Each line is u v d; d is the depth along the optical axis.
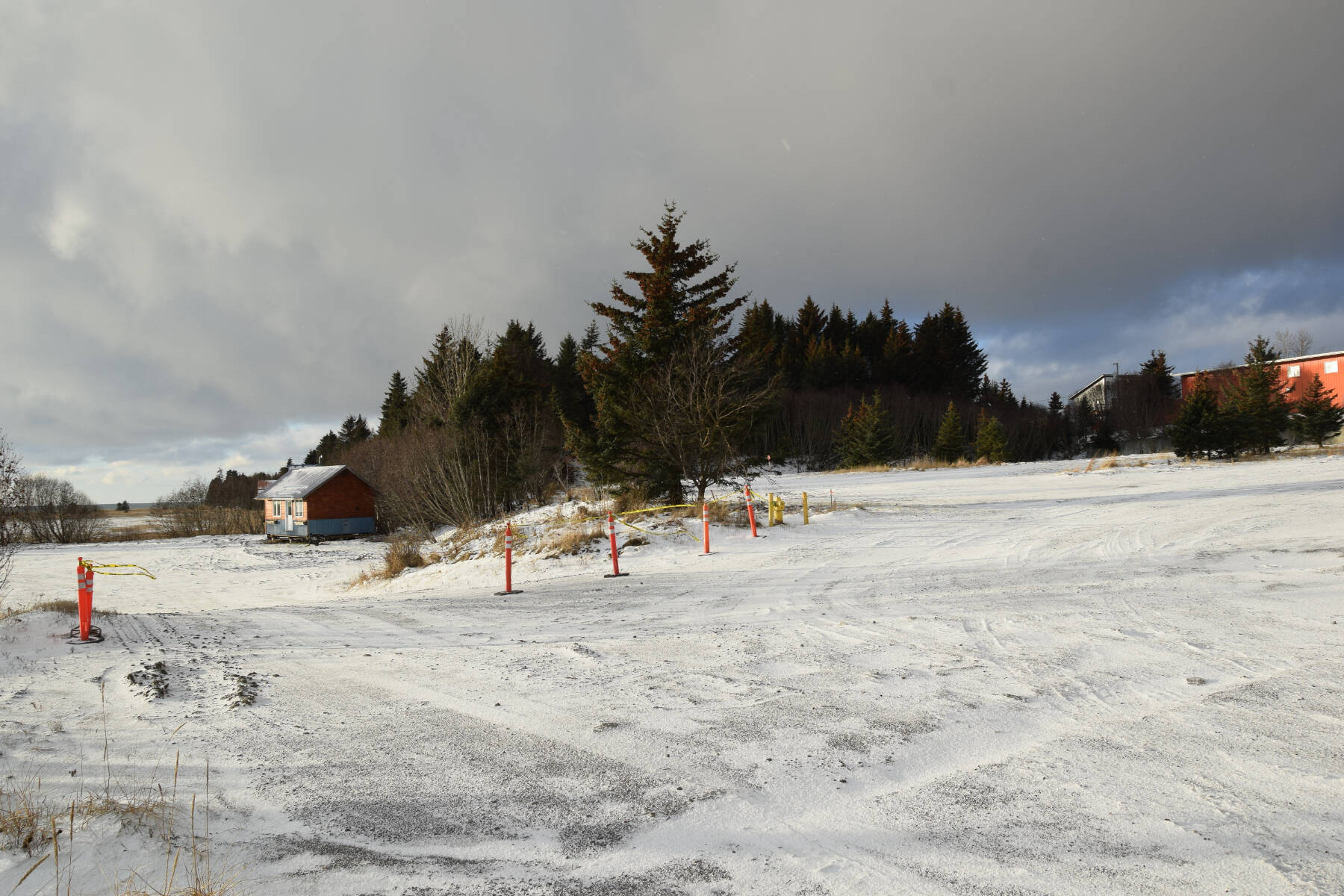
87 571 10.21
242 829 3.93
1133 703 5.56
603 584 14.02
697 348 20.39
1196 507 18.59
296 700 6.67
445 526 35.88
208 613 13.11
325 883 3.32
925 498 26.52
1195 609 8.62
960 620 8.75
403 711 6.21
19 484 14.25
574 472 37.69
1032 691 5.98
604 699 6.31
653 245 21.30
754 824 3.91
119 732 5.76
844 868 3.42
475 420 33.56
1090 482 28.91
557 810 4.13
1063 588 10.42
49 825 3.76
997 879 3.26
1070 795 4.07
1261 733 4.84
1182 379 59.66
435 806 4.22
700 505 18.23
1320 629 7.42
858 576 12.59
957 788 4.24
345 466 49.94
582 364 21.86
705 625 9.43
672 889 3.26
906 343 79.50
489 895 3.23
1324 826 3.60
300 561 35.19
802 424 65.44
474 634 9.87
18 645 9.71
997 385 88.31
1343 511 15.68
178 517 63.00
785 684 6.50
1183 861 3.33
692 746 5.09
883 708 5.72
